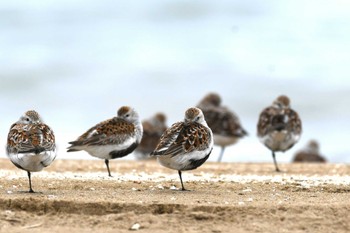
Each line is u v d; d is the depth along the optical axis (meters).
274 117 20.64
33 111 14.81
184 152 14.59
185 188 15.12
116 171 18.56
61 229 11.45
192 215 11.95
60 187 14.95
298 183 15.87
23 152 13.64
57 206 12.62
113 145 17.36
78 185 15.17
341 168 20.27
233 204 12.56
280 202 12.90
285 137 20.52
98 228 11.51
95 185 15.26
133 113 18.09
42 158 13.73
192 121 15.26
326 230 11.48
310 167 20.61
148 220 11.77
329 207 12.31
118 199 13.12
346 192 14.92
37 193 14.06
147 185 15.44
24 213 12.33
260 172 19.06
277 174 18.45
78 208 12.54
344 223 11.73
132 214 12.03
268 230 11.41
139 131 18.12
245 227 11.52
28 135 13.88
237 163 21.62
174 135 14.80
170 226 11.55
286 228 11.51
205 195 13.98
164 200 13.08
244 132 26.48
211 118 25.97
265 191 14.73
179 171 15.02
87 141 17.14
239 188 15.15
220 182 16.02
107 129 17.39
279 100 21.44
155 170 18.95
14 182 15.46
